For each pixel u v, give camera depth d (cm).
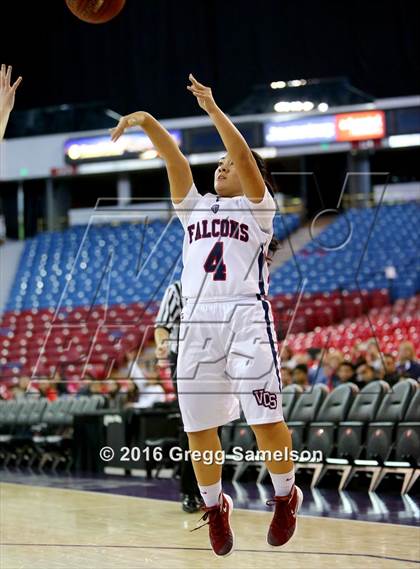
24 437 958
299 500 286
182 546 418
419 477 620
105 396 930
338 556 372
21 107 2036
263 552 390
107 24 1994
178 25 1952
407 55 1836
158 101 1964
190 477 548
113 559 385
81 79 2009
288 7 1892
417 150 1862
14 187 2028
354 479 649
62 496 662
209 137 1773
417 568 339
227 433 720
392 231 1609
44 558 390
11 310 1689
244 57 1919
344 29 1869
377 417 629
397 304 1362
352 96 1792
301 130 1731
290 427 670
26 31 2033
